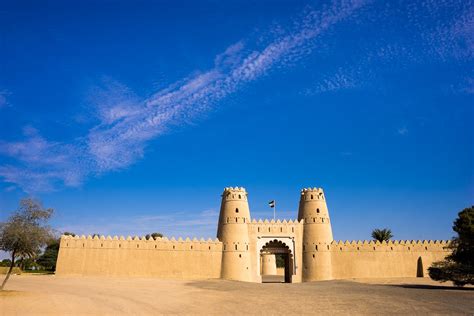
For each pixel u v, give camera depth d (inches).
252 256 2603.3
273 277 3383.4
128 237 2439.7
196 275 2460.6
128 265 2389.3
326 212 2743.6
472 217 1722.4
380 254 2642.7
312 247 2642.7
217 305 1162.0
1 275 2380.7
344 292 1461.6
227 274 2479.1
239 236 2568.9
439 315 941.2
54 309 1075.3
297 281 2600.9
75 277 2230.6
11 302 1163.9
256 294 1433.3
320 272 2581.2
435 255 2659.9
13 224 1423.5
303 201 2790.4
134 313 1029.2
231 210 2628.0
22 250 1441.9
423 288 1608.0
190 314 1015.6
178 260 2459.4
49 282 1870.1
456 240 1777.8
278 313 1009.5
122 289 1595.7
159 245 2459.4
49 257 3631.9
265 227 2669.8
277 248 2780.5
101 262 2367.1
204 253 2512.3
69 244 2370.8
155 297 1341.0
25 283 1782.7
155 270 2411.4
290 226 2699.3
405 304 1101.7
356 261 2620.6
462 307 1044.5
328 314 979.3
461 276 1610.5
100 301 1229.7
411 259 2642.7
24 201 1462.8
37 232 1439.5
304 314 987.9
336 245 2655.0
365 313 981.2
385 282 2130.9
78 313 1024.2
